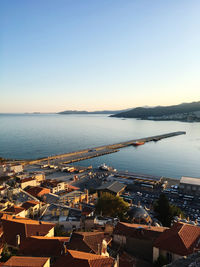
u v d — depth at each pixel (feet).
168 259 128.06
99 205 263.70
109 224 184.44
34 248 137.49
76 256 106.73
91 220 202.69
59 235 180.55
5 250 143.95
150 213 299.17
